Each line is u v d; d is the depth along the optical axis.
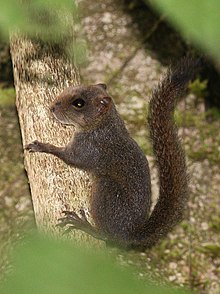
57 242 0.86
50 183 5.18
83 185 5.29
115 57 10.38
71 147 5.25
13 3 0.90
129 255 7.97
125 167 5.43
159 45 10.45
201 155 9.44
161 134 4.52
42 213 5.09
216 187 9.18
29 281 0.82
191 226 8.70
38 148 5.08
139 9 10.85
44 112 5.26
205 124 9.77
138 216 5.33
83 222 4.92
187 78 3.70
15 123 9.56
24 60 5.02
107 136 5.43
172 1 0.85
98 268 0.84
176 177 4.74
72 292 0.81
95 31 10.65
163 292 0.86
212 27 0.85
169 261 8.27
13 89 9.50
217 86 9.88
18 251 0.84
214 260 8.38
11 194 8.77
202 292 7.96
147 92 9.95
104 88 5.64
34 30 0.97
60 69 5.11
